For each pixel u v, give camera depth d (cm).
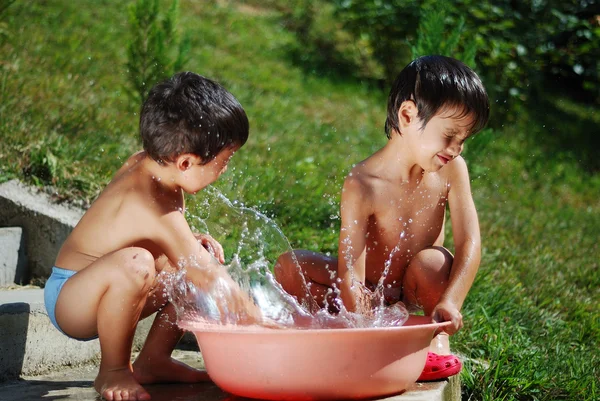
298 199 541
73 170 470
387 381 262
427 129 306
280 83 865
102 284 278
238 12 1041
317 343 251
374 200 322
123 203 296
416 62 315
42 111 539
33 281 422
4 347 316
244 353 258
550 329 447
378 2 1008
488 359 387
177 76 305
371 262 337
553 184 846
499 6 987
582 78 1127
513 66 948
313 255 342
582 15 1042
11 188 435
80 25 789
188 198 469
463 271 311
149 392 295
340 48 1016
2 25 689
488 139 606
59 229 419
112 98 629
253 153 626
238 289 296
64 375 331
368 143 752
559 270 571
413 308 339
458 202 330
